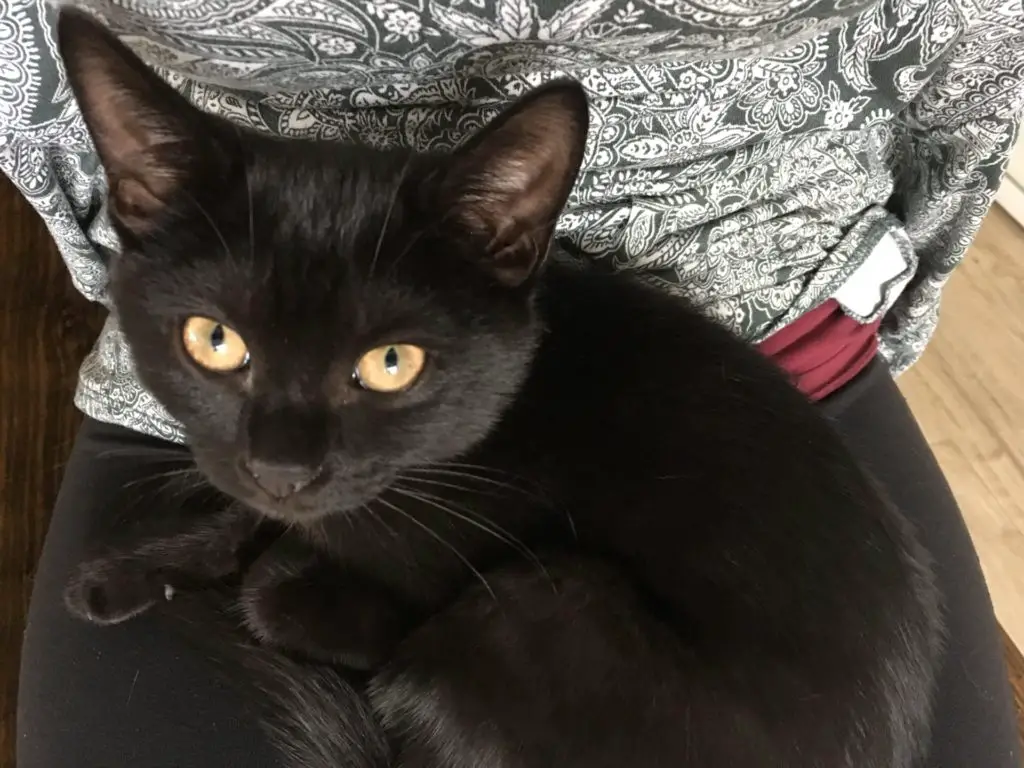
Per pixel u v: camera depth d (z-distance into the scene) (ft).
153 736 0.76
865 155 1.01
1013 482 1.58
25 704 0.81
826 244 1.00
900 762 0.78
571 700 0.75
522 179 0.69
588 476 0.84
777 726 0.74
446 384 0.73
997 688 0.88
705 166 0.89
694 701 0.75
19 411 1.44
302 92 0.80
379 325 0.68
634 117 0.83
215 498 0.95
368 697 0.83
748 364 0.87
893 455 0.99
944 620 0.89
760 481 0.80
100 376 0.95
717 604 0.78
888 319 1.18
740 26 0.66
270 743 0.77
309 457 0.68
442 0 0.62
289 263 0.68
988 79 0.90
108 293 0.87
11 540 1.32
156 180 0.70
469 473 0.83
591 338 0.86
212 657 0.81
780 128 0.89
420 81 0.76
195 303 0.69
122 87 0.63
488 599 0.80
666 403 0.83
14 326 1.52
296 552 0.90
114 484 0.92
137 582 0.85
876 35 0.85
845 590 0.77
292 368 0.68
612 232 0.91
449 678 0.78
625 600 0.79
